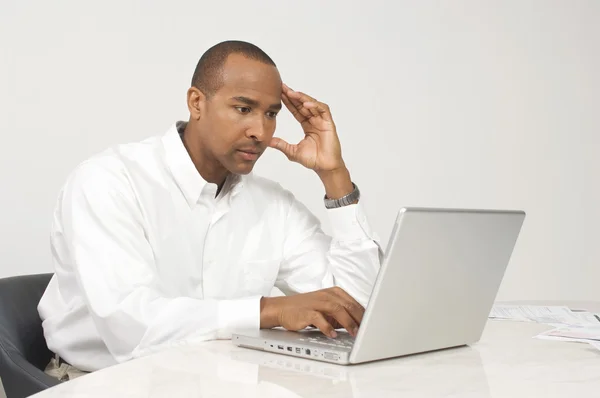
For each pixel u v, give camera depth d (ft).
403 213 3.57
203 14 10.30
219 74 5.74
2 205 9.19
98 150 9.70
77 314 5.74
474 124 12.03
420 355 4.02
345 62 11.15
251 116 5.76
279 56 10.77
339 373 3.51
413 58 11.60
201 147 6.11
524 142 12.39
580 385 3.26
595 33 12.90
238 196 6.58
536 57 12.48
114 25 9.79
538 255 12.53
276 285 7.16
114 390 3.08
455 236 3.92
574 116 12.74
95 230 5.37
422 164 11.68
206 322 4.64
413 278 3.76
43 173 9.42
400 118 11.52
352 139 11.21
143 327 4.72
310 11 10.94
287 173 10.57
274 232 6.81
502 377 3.43
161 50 10.07
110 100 9.77
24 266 9.29
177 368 3.55
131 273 5.21
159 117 10.08
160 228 6.02
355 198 6.11
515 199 12.34
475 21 12.04
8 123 9.24
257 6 10.63
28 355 5.70
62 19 9.52
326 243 6.89
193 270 6.28
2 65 9.22
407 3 11.57
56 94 9.49
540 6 12.51
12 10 9.29
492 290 4.36
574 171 12.74
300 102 6.29
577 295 12.78
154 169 6.08
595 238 12.88
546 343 4.39
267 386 3.20
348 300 4.99
